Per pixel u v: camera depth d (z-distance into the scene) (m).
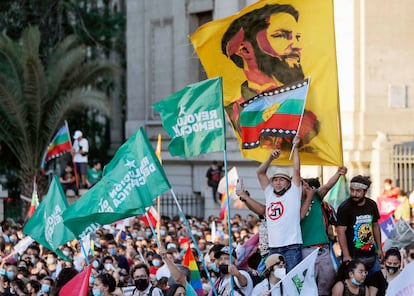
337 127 23.19
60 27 71.50
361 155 55.53
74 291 23.22
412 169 55.28
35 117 62.47
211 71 24.16
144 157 24.33
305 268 21.45
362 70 56.97
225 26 23.78
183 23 68.94
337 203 29.97
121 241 43.19
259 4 23.53
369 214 23.03
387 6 57.38
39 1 71.19
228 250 25.84
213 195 61.56
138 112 72.19
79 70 63.81
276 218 22.31
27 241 37.38
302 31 23.41
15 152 63.38
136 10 72.25
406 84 57.62
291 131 23.16
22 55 61.66
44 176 63.62
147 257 34.16
